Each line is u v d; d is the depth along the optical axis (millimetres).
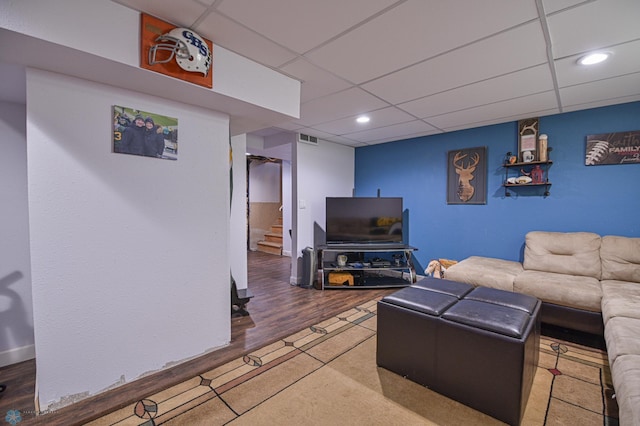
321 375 2016
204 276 2250
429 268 3893
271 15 1566
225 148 2324
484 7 1491
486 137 3791
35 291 1564
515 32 1716
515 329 1602
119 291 1840
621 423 1179
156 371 2008
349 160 5137
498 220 3721
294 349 2379
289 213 6852
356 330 2738
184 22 1640
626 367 1389
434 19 1596
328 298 3666
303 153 4363
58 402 1641
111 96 1769
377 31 1715
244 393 1819
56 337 1630
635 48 1877
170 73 1654
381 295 3797
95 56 1424
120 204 1824
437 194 4254
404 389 1869
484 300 2084
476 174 3875
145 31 1555
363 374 2029
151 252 1969
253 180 8359
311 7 1496
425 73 2271
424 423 1575
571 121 3201
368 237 4324
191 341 2191
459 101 2875
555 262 3004
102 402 1694
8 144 2141
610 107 2984
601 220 3062
